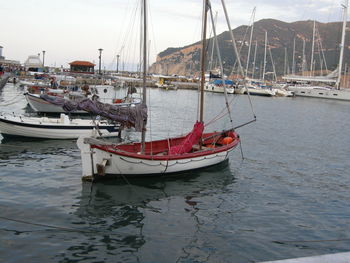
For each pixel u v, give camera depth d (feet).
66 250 32.01
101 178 51.44
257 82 338.75
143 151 53.88
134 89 137.80
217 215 42.32
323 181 59.06
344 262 12.84
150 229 37.45
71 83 155.22
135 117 51.19
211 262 31.22
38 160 63.46
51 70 295.28
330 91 287.07
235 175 60.23
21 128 78.54
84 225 37.60
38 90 147.33
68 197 45.65
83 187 49.67
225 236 36.58
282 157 76.64
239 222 40.45
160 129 110.32
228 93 281.54
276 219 41.73
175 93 297.12
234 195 50.03
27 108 140.36
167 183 53.83
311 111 189.67
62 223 37.78
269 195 50.72
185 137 66.28
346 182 58.85
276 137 103.45
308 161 73.87
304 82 353.72
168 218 40.70
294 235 37.45
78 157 66.90
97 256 31.30
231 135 71.77
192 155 56.70
